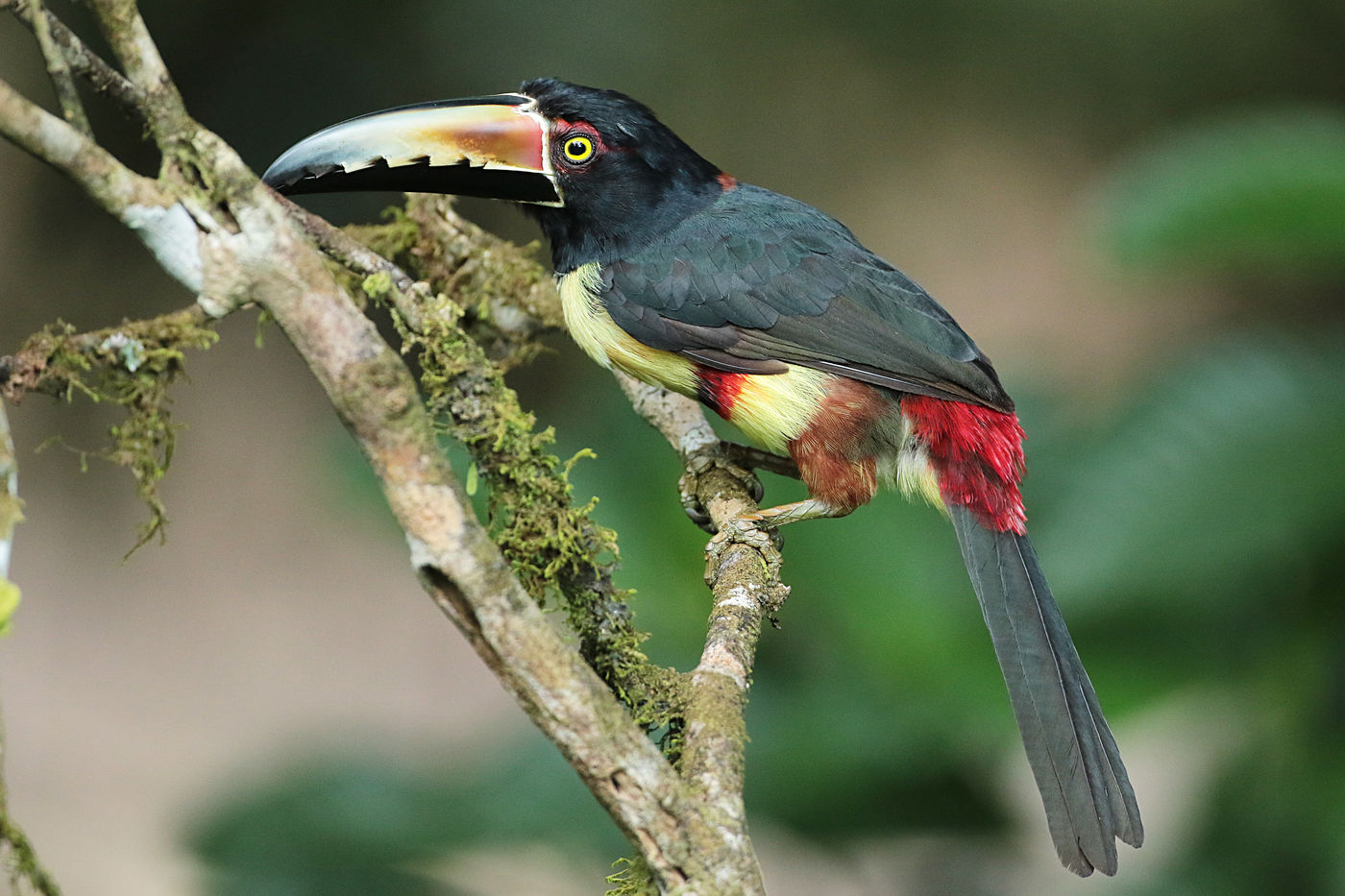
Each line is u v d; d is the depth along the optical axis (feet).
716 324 28.09
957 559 28.27
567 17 59.88
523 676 15.53
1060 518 27.20
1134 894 28.30
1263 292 67.46
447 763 30.60
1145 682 27.63
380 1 58.03
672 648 27.71
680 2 65.72
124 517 62.90
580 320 29.01
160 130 15.49
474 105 28.02
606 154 28.27
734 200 29.53
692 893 15.66
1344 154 27.14
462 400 19.49
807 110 69.31
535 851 28.07
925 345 27.20
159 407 18.28
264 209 15.39
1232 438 26.78
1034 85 71.82
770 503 30.25
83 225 59.88
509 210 61.41
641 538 28.12
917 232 71.31
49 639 58.90
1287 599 27.61
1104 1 70.79
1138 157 67.00
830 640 27.96
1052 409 31.68
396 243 29.45
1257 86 70.18
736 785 17.21
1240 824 27.81
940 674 27.12
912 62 71.26
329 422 66.80
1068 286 71.10
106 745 54.75
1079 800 22.80
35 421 61.93
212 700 57.41
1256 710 27.81
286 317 15.42
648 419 29.60
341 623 61.46
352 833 27.99
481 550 15.46
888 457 27.55
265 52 58.03
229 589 61.98
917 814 27.25
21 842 14.88
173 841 49.75
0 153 59.00
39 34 15.03
